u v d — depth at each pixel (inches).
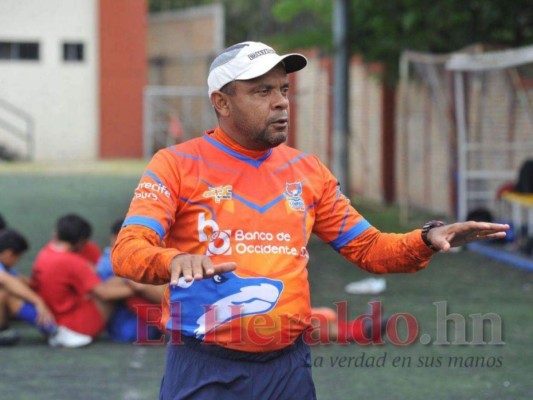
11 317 912.3
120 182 2711.6
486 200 1642.5
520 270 1316.4
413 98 1991.9
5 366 834.2
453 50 1675.7
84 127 3531.0
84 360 856.3
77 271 903.7
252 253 412.8
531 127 1546.5
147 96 3604.8
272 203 418.9
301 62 419.5
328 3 1936.5
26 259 1421.0
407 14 1601.9
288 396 421.4
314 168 438.0
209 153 420.8
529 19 1612.9
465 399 730.2
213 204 413.4
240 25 4458.7
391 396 738.2
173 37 3924.7
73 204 2159.2
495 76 1589.6
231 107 416.8
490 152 1633.9
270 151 430.6
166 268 370.6
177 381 420.5
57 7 3474.4
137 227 396.5
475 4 1604.3
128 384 776.9
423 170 1955.0
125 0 3526.1
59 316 909.8
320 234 446.9
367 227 442.0
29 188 2518.5
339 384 772.6
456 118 1695.4
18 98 3462.1
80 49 3518.7
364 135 2223.2
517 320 1007.0
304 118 2482.8
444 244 401.4
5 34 3435.0
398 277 1272.1
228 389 414.9
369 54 1780.3
